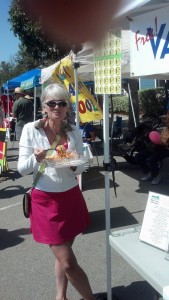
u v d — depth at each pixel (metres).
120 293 3.26
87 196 6.35
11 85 15.51
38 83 12.09
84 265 3.82
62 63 6.55
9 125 14.10
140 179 7.39
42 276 3.66
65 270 2.58
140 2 2.14
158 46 2.15
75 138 2.72
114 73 2.62
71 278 2.61
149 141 7.60
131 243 2.30
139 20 2.28
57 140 2.63
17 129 10.59
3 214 5.70
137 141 7.79
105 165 2.83
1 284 3.54
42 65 21.23
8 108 16.14
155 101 20.45
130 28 2.37
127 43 3.01
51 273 3.71
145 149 7.64
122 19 2.36
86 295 2.65
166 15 2.09
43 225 2.57
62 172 2.56
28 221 5.29
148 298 3.16
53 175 2.54
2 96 17.08
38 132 2.62
